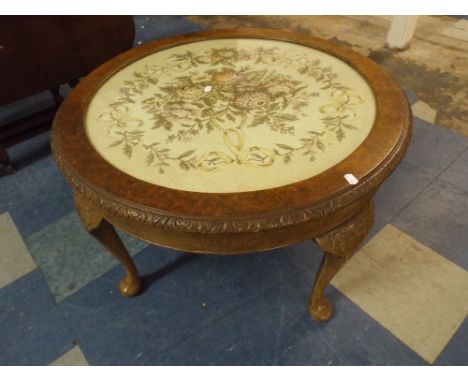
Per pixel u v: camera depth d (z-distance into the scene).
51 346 1.03
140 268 1.21
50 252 1.27
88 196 0.72
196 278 1.17
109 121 0.90
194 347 1.02
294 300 1.10
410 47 2.24
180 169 0.76
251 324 1.06
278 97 0.95
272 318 1.07
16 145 1.72
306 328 1.04
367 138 0.79
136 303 1.12
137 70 1.10
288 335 1.03
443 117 1.71
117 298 1.13
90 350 1.02
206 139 0.83
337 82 0.98
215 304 1.11
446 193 1.37
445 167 1.47
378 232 1.26
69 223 1.36
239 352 1.00
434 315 1.04
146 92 1.00
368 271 1.15
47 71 1.50
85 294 1.15
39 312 1.11
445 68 2.04
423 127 1.66
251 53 1.15
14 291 1.16
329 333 1.02
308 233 0.74
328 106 0.90
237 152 0.79
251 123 0.87
